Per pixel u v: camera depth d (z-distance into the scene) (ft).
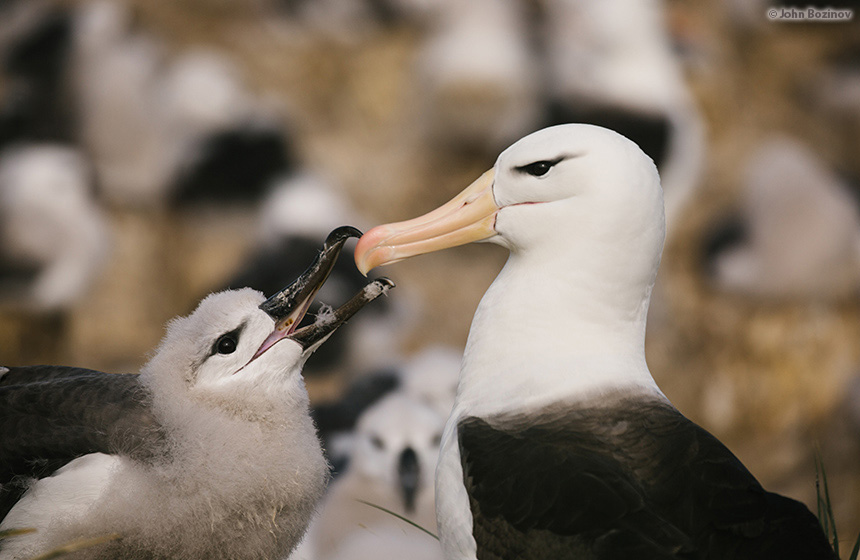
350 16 65.57
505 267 19.47
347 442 35.19
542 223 18.53
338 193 57.93
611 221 18.19
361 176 59.57
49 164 53.93
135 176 58.80
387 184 59.36
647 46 54.49
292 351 19.57
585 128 18.69
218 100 59.67
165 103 59.93
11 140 59.00
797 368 49.42
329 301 48.85
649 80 53.57
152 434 18.90
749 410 48.75
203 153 58.44
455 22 59.72
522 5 60.49
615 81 53.72
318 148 60.59
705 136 59.57
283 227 54.13
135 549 18.54
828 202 51.93
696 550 15.05
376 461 32.27
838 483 44.29
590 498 15.51
